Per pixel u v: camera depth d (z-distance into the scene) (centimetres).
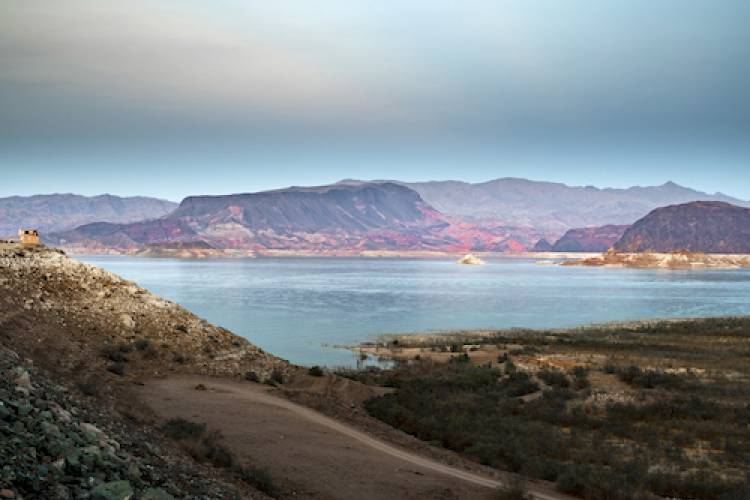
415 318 8600
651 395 3148
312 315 8800
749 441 2369
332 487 1595
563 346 5481
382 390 3372
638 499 1678
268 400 2561
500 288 15600
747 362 4381
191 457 1530
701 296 13138
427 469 1881
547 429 2517
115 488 867
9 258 3173
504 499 1622
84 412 1376
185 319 3425
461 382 3547
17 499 717
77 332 2766
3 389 1095
